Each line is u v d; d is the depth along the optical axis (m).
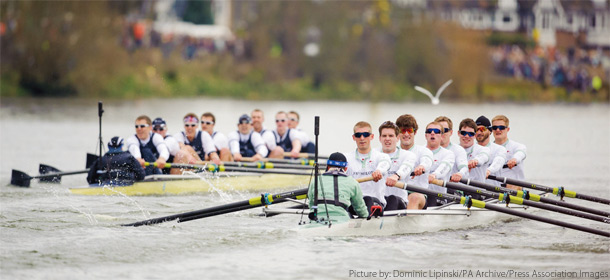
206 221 46.69
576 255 39.66
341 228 41.44
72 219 47.06
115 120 144.12
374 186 44.88
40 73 193.12
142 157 61.62
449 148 50.56
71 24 194.12
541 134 134.50
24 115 146.38
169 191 60.19
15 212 49.19
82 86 197.62
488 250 40.38
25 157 85.69
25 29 189.75
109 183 58.69
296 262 36.75
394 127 45.66
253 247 39.41
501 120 56.91
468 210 47.28
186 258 37.22
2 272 34.50
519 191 48.81
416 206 46.16
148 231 43.16
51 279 33.66
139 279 33.78
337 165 42.03
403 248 40.09
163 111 171.38
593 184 70.19
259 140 70.69
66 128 125.06
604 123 164.62
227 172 65.50
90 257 37.19
